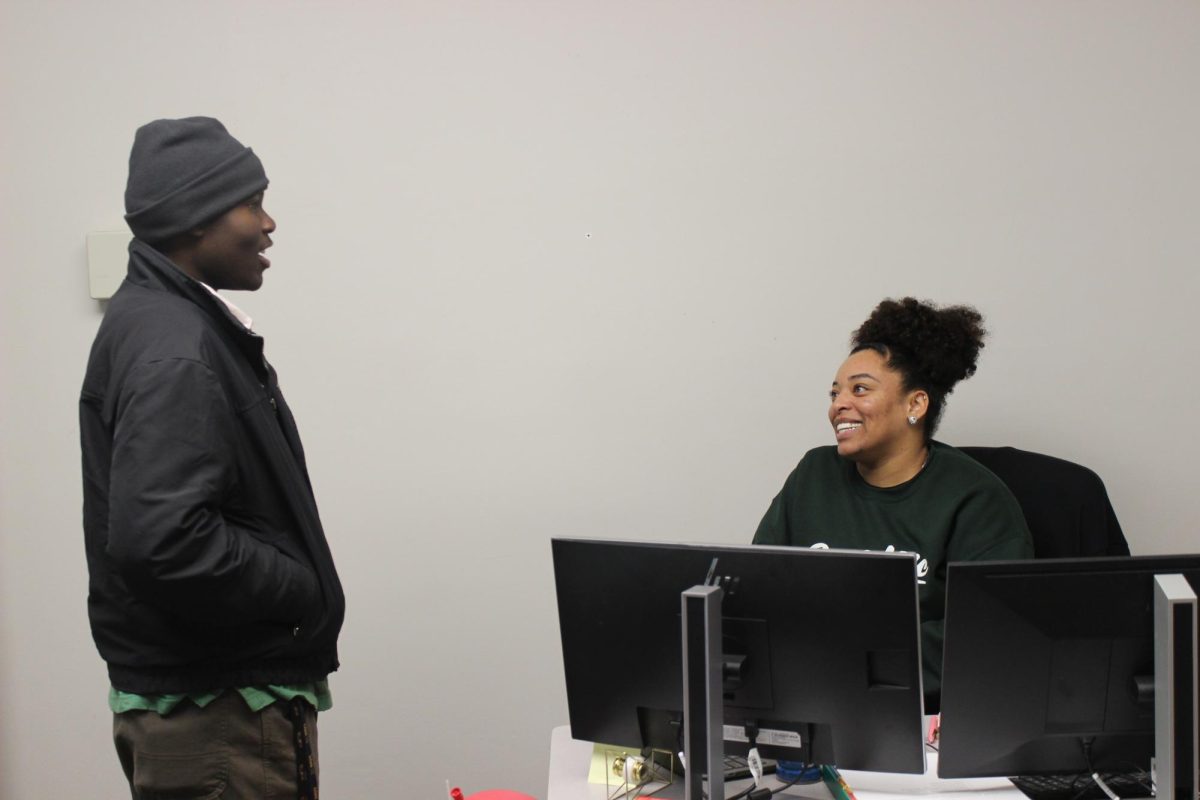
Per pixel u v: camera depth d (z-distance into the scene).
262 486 1.76
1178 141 2.63
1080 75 2.62
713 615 1.36
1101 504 2.30
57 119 2.61
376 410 2.68
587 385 2.69
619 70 2.64
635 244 2.67
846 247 2.66
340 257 2.66
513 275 2.67
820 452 2.22
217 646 1.69
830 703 1.48
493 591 2.72
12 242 2.63
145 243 1.77
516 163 2.65
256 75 2.62
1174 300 2.65
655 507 2.71
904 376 2.04
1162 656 1.39
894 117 2.64
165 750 1.70
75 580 2.69
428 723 2.74
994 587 1.43
